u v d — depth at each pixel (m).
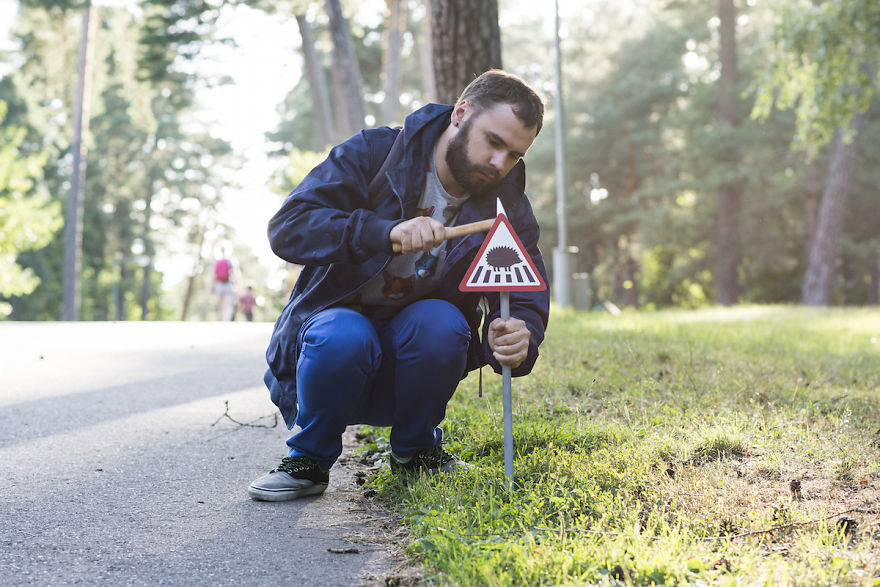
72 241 33.94
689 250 39.19
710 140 33.50
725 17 34.38
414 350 3.17
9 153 28.89
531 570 2.37
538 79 47.28
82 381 6.67
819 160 34.56
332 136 29.05
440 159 3.06
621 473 3.32
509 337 3.12
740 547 2.56
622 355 6.68
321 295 3.21
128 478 3.73
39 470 3.86
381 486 3.43
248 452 4.25
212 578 2.58
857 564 2.41
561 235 18.55
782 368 6.25
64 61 37.62
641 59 41.91
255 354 8.73
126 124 51.22
